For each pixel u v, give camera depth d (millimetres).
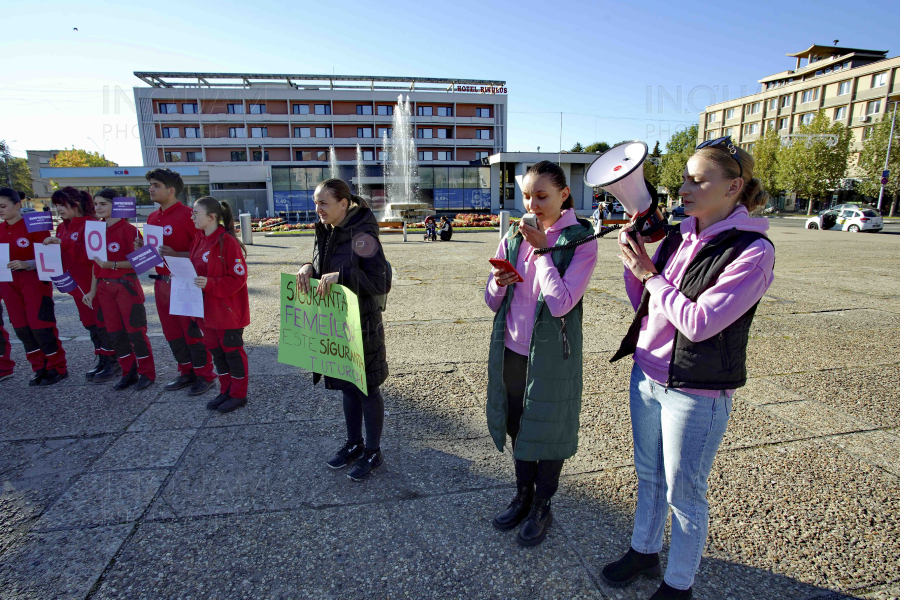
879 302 6816
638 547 1872
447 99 58562
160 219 3652
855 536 2156
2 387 3867
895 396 3656
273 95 55000
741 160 1500
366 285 2408
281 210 41188
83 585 1876
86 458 2793
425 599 1819
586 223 1953
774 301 6895
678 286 1643
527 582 1908
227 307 3262
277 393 3729
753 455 2830
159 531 2188
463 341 5098
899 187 36875
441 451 2902
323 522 2260
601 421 3268
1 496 2432
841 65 55531
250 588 1866
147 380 3844
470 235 21094
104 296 3625
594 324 5770
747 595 1833
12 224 3697
